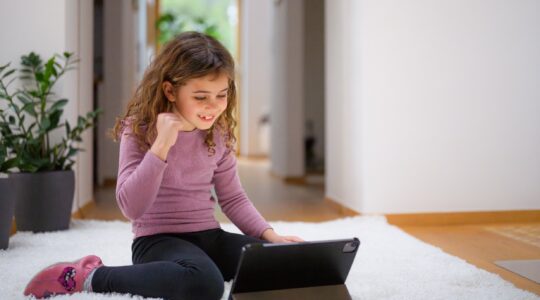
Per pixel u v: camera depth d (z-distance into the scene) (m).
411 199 2.83
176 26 8.56
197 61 1.24
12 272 1.59
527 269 1.82
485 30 2.85
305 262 1.22
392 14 2.80
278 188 4.56
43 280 1.32
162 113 1.26
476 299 1.40
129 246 2.04
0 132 2.38
